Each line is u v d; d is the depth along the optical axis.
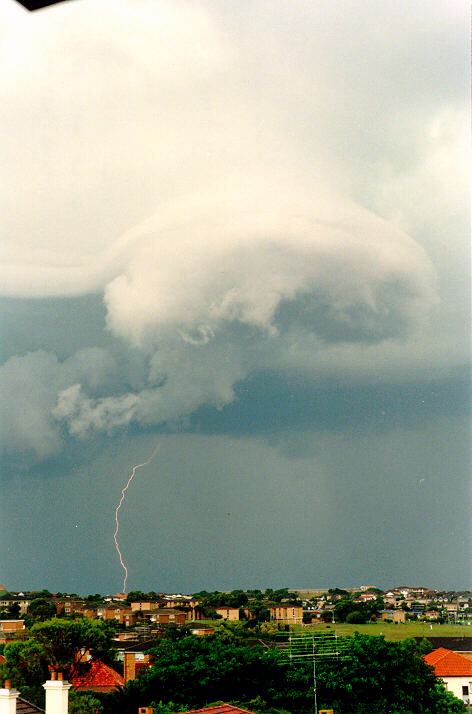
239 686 40.78
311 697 40.75
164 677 40.56
